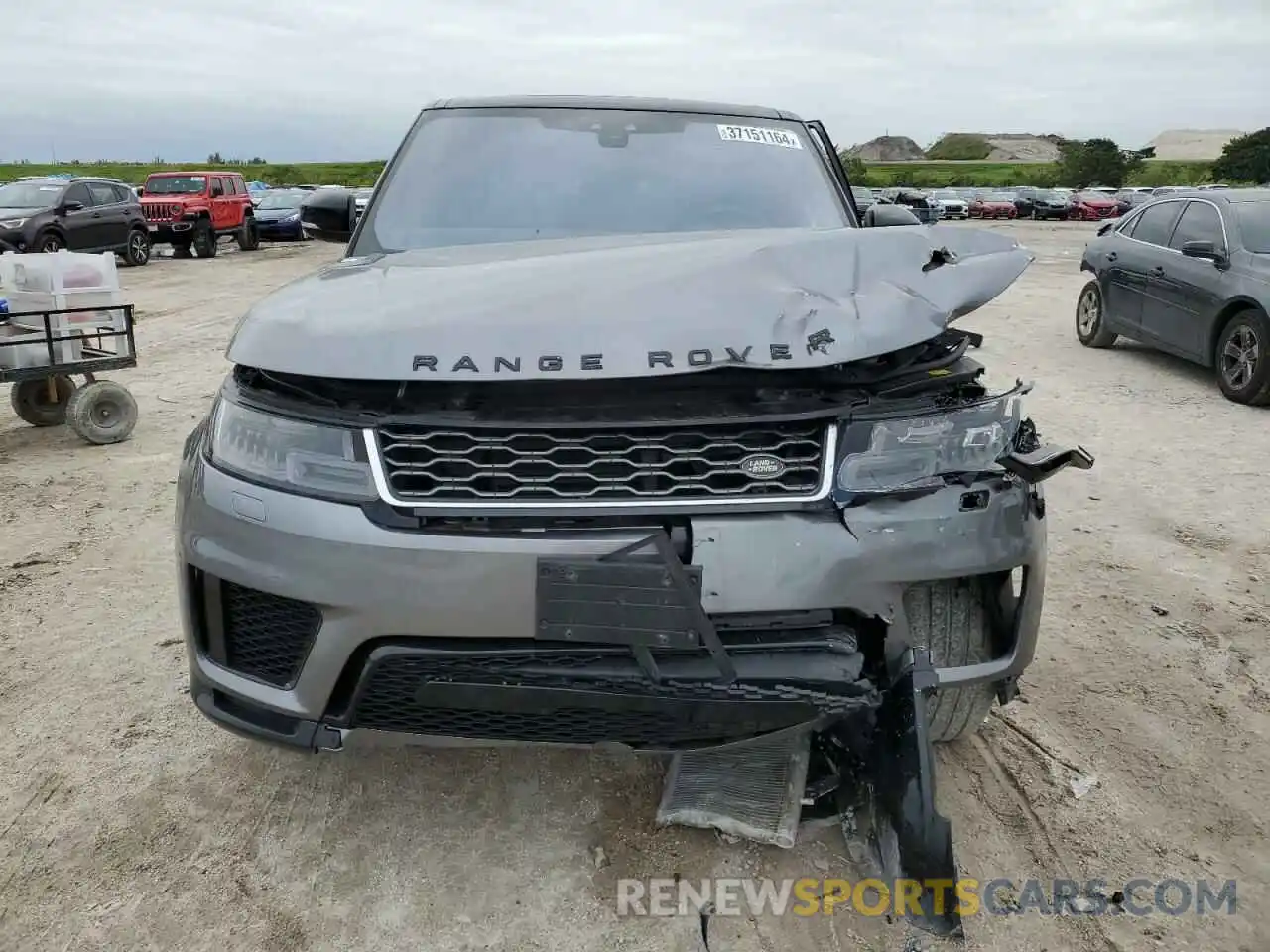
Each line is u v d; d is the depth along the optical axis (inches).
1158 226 336.2
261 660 82.0
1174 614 144.4
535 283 86.1
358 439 74.5
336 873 88.8
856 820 92.9
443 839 93.2
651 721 76.7
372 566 73.2
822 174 133.4
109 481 204.1
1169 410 272.5
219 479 80.4
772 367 74.9
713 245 95.1
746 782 95.7
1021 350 366.0
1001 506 81.0
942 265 91.2
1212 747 110.4
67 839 93.0
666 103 139.9
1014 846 93.4
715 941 81.0
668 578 70.6
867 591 75.9
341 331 79.4
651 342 76.0
